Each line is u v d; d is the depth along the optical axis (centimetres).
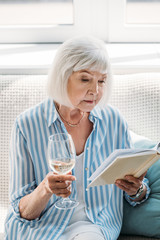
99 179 131
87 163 153
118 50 222
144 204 164
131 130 184
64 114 156
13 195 151
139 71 198
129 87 184
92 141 155
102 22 236
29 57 211
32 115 155
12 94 185
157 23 237
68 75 142
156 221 161
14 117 184
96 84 142
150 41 237
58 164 128
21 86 186
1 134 184
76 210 153
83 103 145
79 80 141
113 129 160
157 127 180
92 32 238
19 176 151
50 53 218
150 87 182
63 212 151
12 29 238
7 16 240
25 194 150
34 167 153
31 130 153
